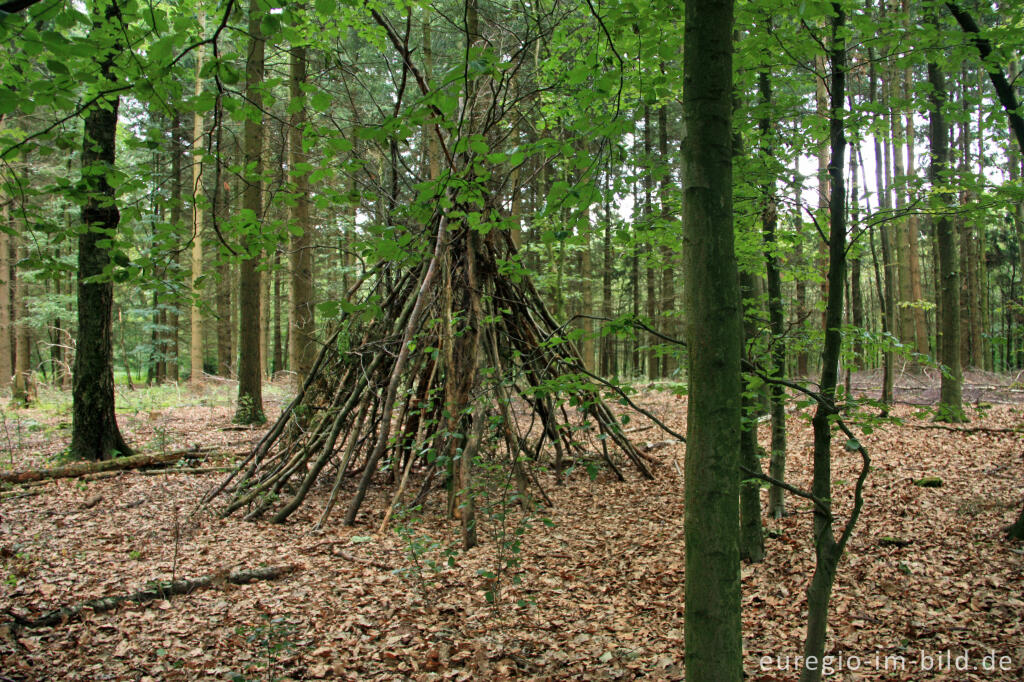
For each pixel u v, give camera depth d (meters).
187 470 7.69
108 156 6.81
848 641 3.78
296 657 3.54
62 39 2.24
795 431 10.02
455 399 5.94
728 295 1.80
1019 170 4.83
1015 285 23.36
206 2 4.42
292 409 7.09
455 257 6.56
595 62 2.74
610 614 4.13
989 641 3.67
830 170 3.86
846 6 3.72
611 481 7.54
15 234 3.09
